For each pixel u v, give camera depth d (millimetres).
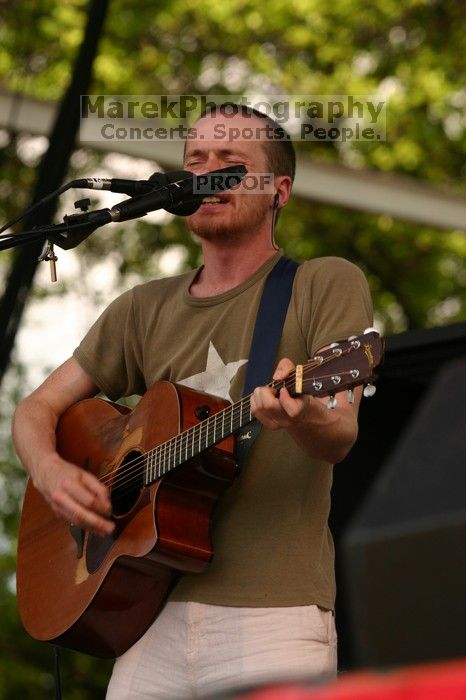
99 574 6832
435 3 24266
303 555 6289
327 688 2633
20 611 7492
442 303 26234
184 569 6379
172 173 6742
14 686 21734
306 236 25672
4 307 12250
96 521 6730
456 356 8797
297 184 13922
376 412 9328
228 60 23844
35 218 11805
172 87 23547
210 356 6777
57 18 22047
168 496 6531
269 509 6359
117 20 23531
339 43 24062
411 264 26078
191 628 6355
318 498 6434
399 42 24328
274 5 23906
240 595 6234
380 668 2668
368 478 9234
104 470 7180
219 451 6352
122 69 23344
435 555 2633
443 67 24203
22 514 7820
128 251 23469
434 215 14391
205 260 7113
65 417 7699
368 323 6496
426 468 2713
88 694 21969
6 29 21984
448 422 2781
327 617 6340
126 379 7625
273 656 6113
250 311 6762
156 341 7188
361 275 6676
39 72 21891
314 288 6617
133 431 7074
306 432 5922
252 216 6969
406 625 2654
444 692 2535
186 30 23891
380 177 14148
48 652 22016
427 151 24766
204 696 2850
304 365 5738
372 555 2676
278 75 23750
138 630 6707
